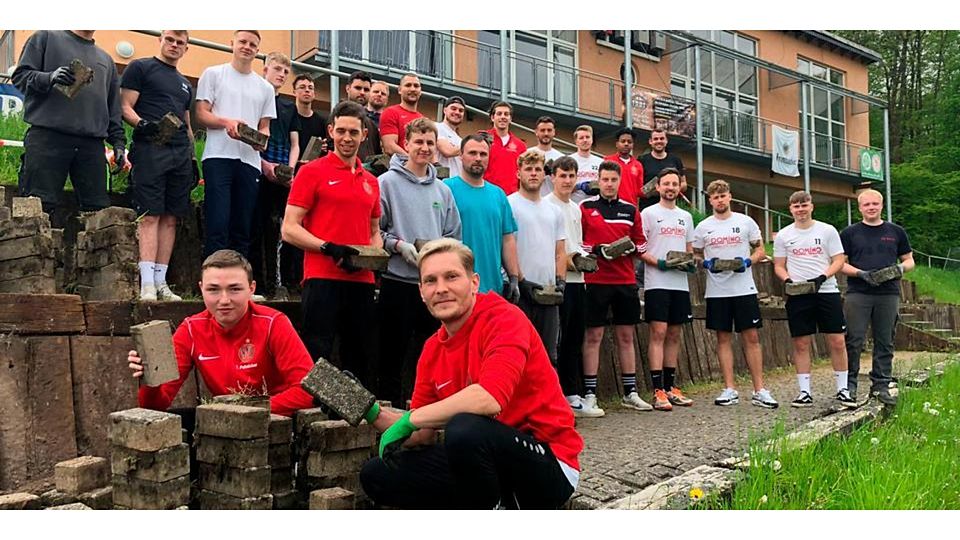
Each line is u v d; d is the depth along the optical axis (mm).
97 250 4340
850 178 22703
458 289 3045
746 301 6488
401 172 4609
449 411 2838
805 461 4109
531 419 3055
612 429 5320
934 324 14430
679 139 17312
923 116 34031
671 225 6566
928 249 27375
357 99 6090
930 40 35312
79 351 3852
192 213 5699
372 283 4270
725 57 18625
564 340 5797
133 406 3988
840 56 23000
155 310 4168
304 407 3465
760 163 20344
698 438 4980
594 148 17281
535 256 5355
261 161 5504
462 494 2938
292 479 3312
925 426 5758
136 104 4914
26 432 3574
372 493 3189
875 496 3678
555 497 2998
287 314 4742
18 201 4000
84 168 4734
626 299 6207
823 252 6500
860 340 6574
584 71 15594
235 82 5168
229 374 3529
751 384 8062
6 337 3580
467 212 4855
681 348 8086
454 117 6492
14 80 4562
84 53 4699
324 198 4129
